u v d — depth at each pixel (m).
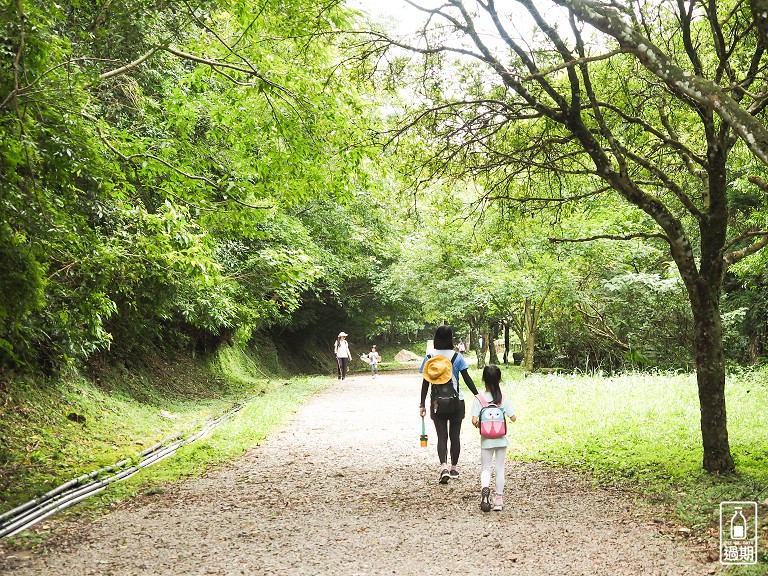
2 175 6.72
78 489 7.80
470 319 27.38
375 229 28.67
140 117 12.49
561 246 19.09
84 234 8.80
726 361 19.02
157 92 12.84
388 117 10.02
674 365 20.08
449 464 9.50
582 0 5.84
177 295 14.50
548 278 20.06
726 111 5.07
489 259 23.64
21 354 11.37
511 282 20.61
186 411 16.00
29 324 9.19
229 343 25.27
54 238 7.68
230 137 11.59
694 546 5.37
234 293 17.55
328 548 5.69
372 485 8.24
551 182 10.55
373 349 28.38
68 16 9.12
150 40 9.61
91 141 8.43
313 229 25.97
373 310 38.12
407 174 10.13
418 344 62.62
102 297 9.77
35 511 6.77
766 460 8.21
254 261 16.83
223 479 8.69
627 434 10.38
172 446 11.22
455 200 12.19
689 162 8.94
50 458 9.38
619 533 5.86
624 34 5.62
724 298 19.70
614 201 18.64
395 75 9.47
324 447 11.12
